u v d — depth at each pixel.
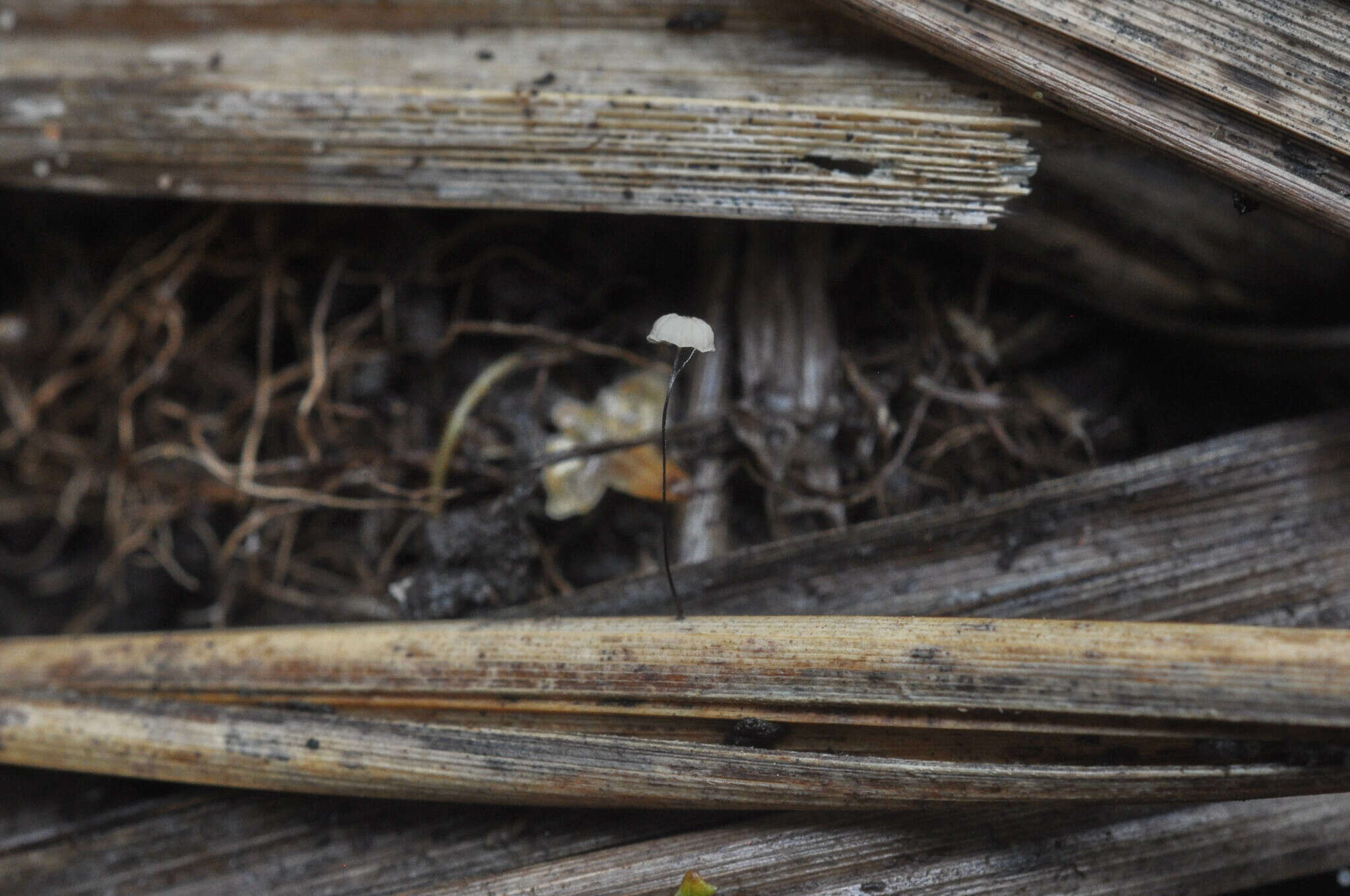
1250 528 0.25
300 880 0.25
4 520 0.29
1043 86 0.24
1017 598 0.25
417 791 0.24
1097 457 0.26
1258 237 0.26
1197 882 0.24
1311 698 0.22
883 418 0.26
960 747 0.23
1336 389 0.26
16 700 0.25
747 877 0.24
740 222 0.26
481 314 0.27
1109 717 0.23
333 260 0.27
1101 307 0.26
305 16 0.26
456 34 0.26
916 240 0.26
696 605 0.25
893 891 0.24
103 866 0.25
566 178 0.25
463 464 0.26
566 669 0.24
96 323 0.28
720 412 0.26
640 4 0.25
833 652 0.23
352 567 0.27
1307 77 0.24
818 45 0.25
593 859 0.24
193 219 0.28
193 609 0.28
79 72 0.26
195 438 0.27
